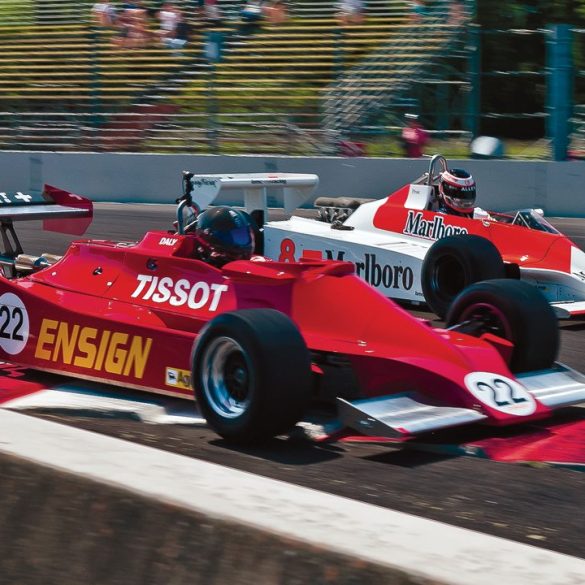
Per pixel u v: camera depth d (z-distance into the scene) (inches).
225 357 688.4
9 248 1091.3
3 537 406.3
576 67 3169.3
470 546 330.0
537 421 764.0
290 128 2696.9
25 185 2610.7
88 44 3149.6
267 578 336.5
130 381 810.2
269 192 2434.8
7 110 3085.6
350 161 2372.0
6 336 904.3
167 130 2829.7
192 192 1217.4
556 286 1273.4
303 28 3016.7
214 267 826.2
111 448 433.7
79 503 390.3
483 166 2287.2
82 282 893.8
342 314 757.9
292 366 655.1
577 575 310.2
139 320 826.2
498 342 781.3
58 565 387.9
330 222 1641.2
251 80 2918.3
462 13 2928.2
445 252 1173.7
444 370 697.6
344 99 2792.8
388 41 2913.4
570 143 2417.6
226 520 350.3
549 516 552.4
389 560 317.1
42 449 426.3
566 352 1082.7
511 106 3378.4
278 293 788.0
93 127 2938.0
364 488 594.9
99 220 2181.3
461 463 653.3
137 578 366.0
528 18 3358.8
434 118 2824.8
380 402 681.0
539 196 2262.6
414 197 1437.0
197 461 420.8
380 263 1314.0
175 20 3080.7
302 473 621.6
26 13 3312.0
